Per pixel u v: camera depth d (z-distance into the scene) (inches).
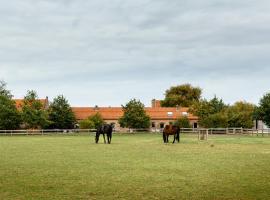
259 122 3528.5
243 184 725.3
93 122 3479.3
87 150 1466.5
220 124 3147.1
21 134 3097.9
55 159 1143.0
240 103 4330.7
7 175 829.2
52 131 3257.9
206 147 1615.4
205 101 3275.1
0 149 1526.8
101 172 873.5
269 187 695.7
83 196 626.8
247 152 1379.2
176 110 4443.9
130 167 960.9
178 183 738.2
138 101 3459.6
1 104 3257.9
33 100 3361.2
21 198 608.4
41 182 745.0
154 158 1167.6
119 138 2420.0
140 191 666.8
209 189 682.2
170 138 2386.8
